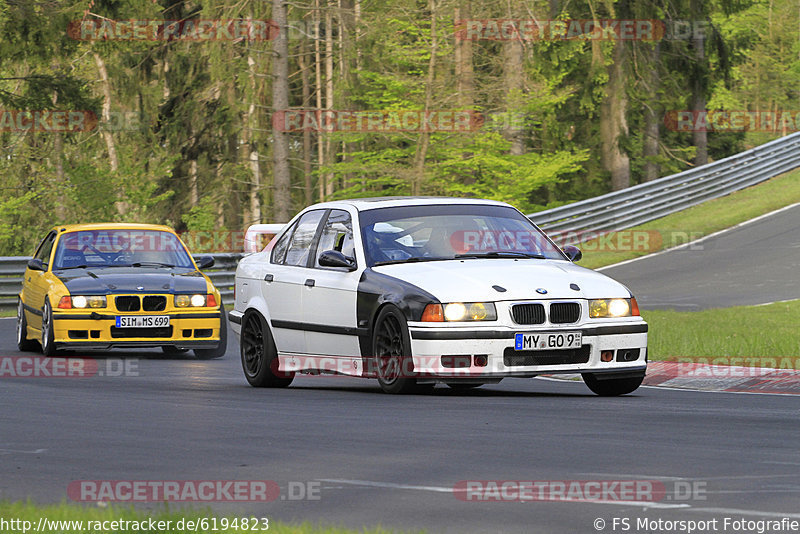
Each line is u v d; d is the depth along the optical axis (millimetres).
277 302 34469
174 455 20859
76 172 139750
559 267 31094
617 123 135750
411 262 31625
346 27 117938
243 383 36188
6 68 124688
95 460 20391
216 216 139250
